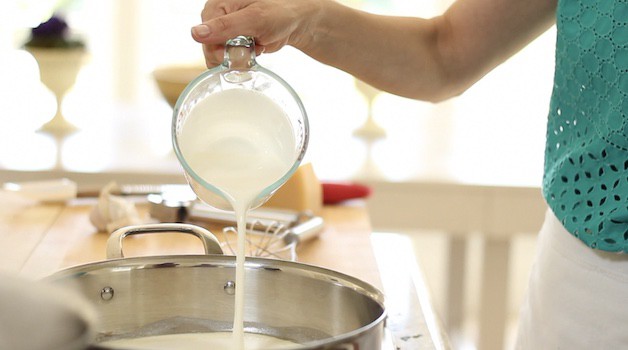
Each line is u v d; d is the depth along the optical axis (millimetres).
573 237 1127
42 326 503
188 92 925
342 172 2117
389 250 1391
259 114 955
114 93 2822
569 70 1112
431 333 1045
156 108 2779
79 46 2414
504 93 2777
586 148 1094
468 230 2100
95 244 1335
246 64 946
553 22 1281
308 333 916
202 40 961
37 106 2666
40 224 1432
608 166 1080
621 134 1055
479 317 2205
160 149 2240
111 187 1471
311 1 1112
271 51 1098
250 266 935
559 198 1125
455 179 2113
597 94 1084
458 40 1298
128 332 931
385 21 1258
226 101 954
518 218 2094
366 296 852
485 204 2086
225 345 924
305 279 913
